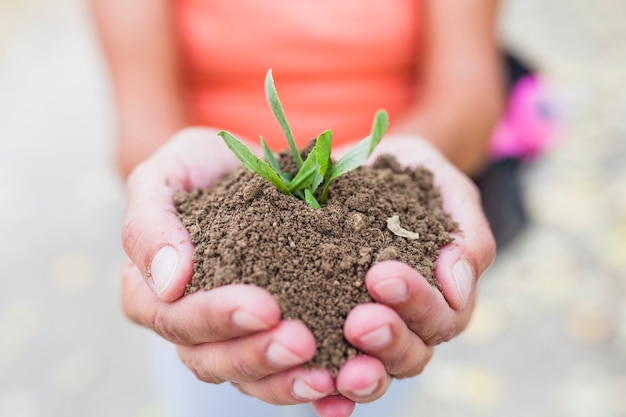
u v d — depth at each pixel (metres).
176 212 1.12
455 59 1.64
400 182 1.20
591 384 2.28
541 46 4.53
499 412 2.25
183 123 1.59
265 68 1.64
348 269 0.98
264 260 0.97
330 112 1.68
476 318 2.59
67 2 6.06
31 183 3.73
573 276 2.71
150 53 1.58
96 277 3.04
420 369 1.02
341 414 0.97
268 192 1.07
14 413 2.44
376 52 1.65
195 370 1.01
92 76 4.77
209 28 1.63
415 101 1.72
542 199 3.13
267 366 0.87
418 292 0.88
